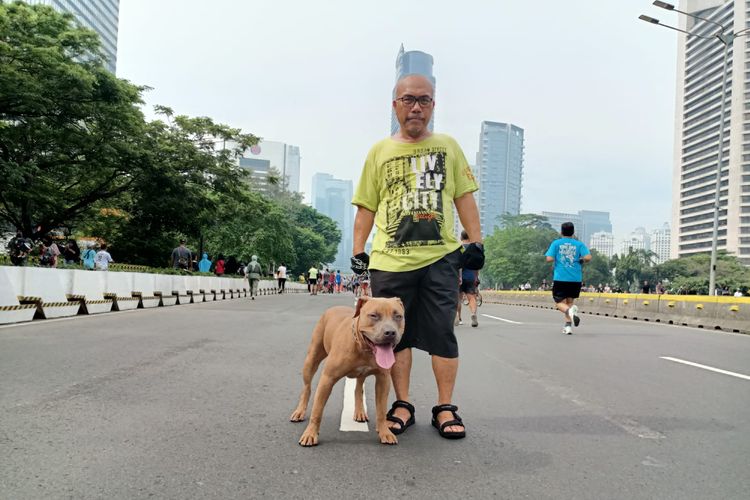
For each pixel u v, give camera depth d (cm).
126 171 2755
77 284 1201
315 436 361
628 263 10931
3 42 1934
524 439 381
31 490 275
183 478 297
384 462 330
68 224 3152
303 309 1625
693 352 808
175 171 2880
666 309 1527
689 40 13100
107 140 2458
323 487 290
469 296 1210
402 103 414
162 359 641
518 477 310
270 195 9069
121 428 378
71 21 2322
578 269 1060
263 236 4812
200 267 3075
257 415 424
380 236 421
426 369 647
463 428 384
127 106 2475
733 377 611
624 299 1781
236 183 3142
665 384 571
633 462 337
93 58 2325
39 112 2148
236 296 2847
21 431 364
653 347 860
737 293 3506
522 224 12569
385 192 423
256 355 695
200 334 890
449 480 304
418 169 413
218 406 445
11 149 2377
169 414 416
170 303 1764
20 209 2777
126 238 3161
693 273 9612
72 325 952
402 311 356
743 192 11700
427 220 408
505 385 561
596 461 338
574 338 977
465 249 426
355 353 355
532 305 2781
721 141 2302
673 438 387
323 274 5428
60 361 604
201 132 3052
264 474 306
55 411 412
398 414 409
